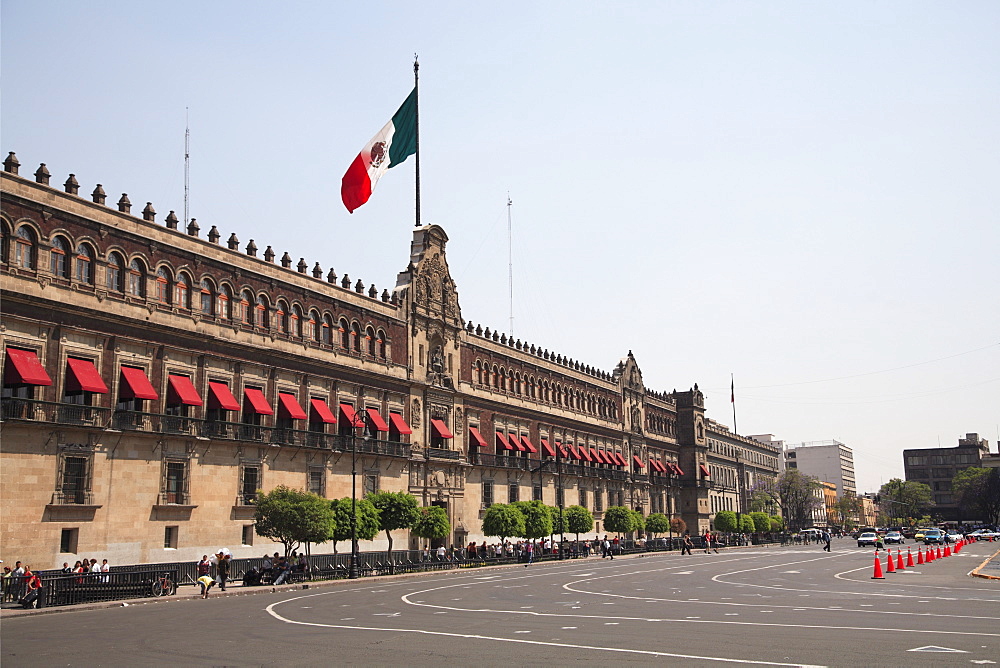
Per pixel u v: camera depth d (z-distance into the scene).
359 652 22.36
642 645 22.80
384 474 75.00
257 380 62.59
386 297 78.88
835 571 59.03
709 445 160.88
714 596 39.59
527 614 32.28
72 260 50.22
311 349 68.31
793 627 26.19
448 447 85.94
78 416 49.03
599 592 43.50
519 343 102.94
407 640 24.72
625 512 109.06
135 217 54.50
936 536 123.69
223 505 58.34
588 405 118.06
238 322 61.50
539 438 103.81
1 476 45.31
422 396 81.94
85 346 50.53
